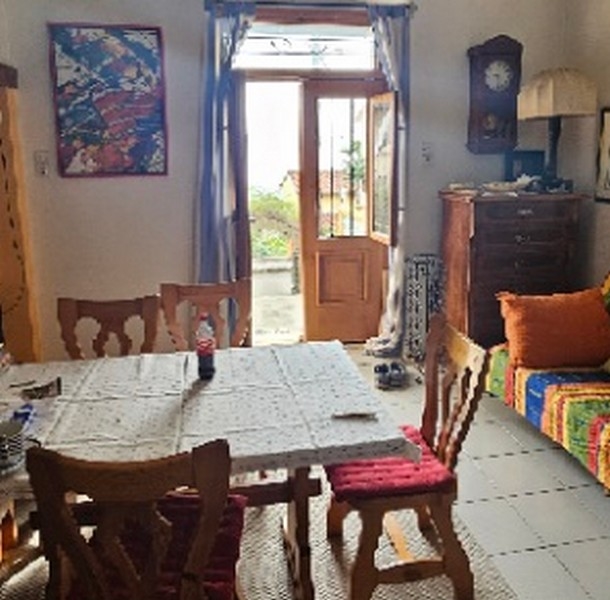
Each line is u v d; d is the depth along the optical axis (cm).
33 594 236
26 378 247
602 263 443
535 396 334
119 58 429
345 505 248
